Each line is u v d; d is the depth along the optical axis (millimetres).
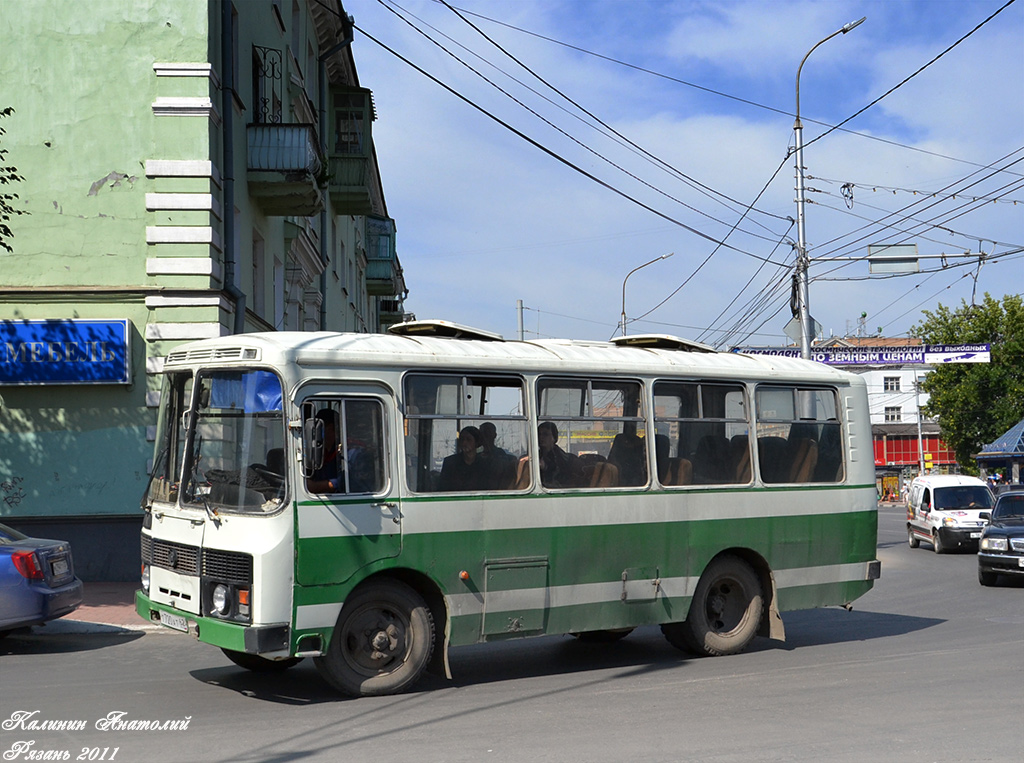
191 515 7996
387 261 40438
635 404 9672
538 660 9898
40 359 14828
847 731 6816
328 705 7664
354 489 7922
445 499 8320
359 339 8250
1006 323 50938
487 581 8484
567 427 9180
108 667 9445
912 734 6727
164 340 15148
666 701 7863
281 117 20891
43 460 14961
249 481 7684
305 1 25141
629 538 9391
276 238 20812
